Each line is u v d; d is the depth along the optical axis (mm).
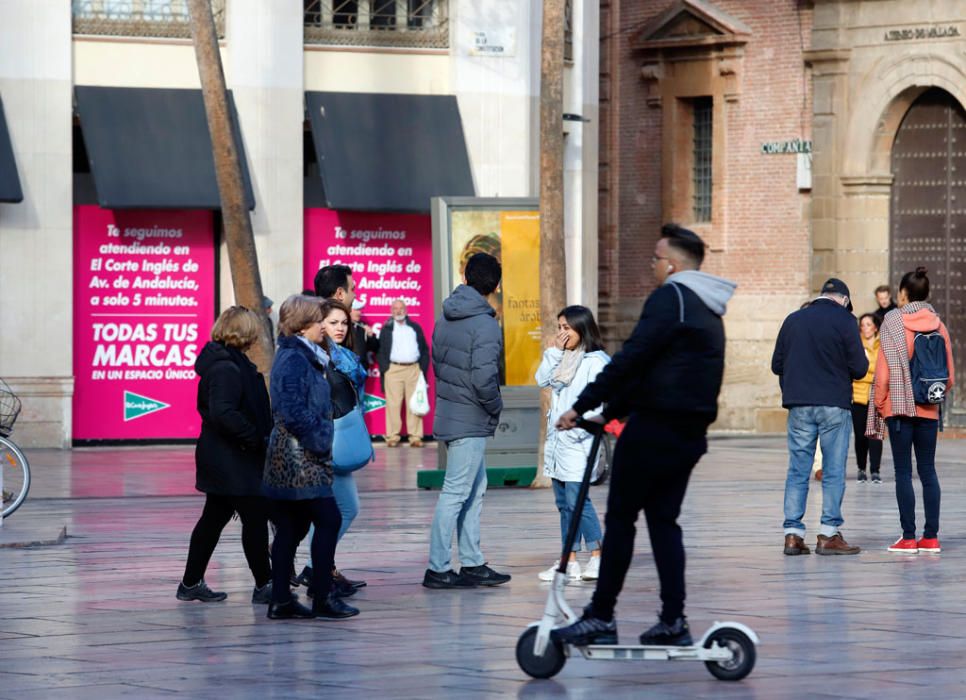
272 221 38812
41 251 37281
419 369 39375
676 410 12922
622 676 13039
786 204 49562
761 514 25562
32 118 37125
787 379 20719
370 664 13562
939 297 47500
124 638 14891
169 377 38656
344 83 39812
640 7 52156
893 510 26344
